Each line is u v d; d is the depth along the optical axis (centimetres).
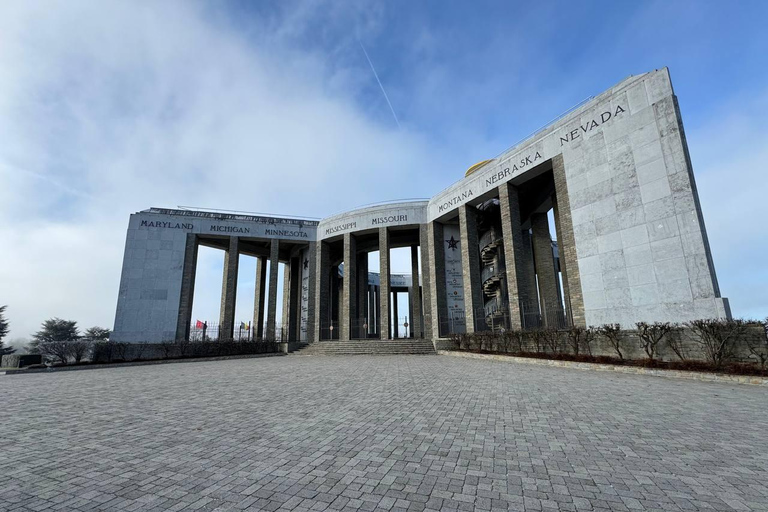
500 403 848
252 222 3625
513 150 2466
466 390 1025
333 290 4909
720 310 1477
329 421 709
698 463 479
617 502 378
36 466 500
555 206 2584
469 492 404
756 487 407
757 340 1246
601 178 1942
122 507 381
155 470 480
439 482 431
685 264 1595
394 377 1327
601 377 1273
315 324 3591
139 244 3266
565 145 2144
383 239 3353
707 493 395
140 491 418
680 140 1658
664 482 424
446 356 2442
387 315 3234
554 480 433
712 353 1316
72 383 1361
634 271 1761
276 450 549
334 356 2688
